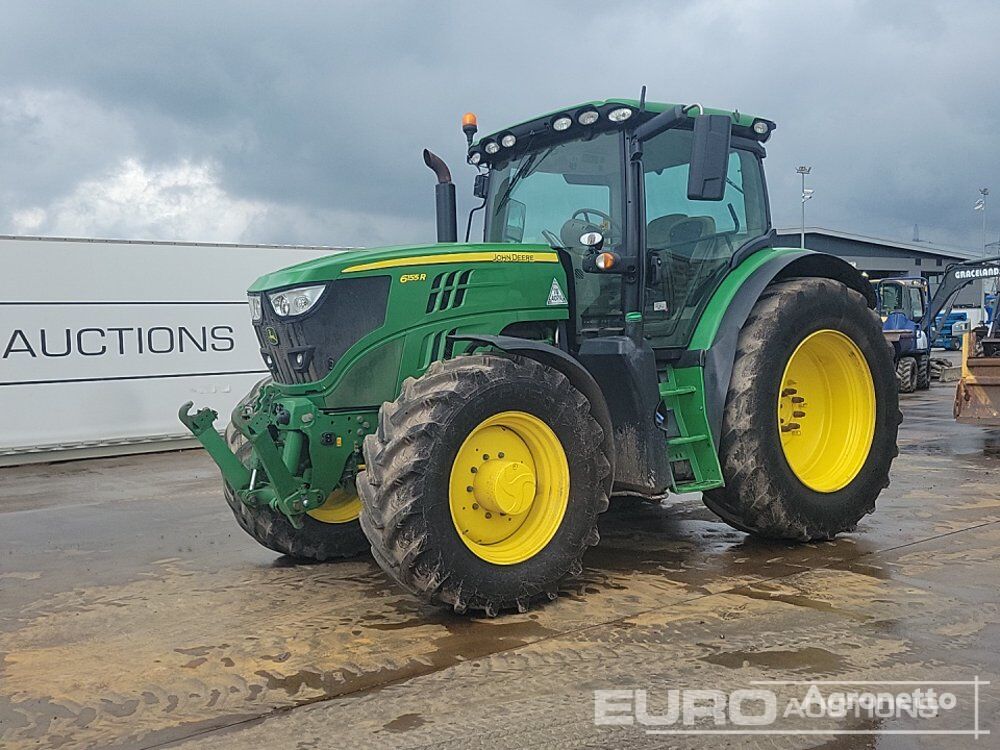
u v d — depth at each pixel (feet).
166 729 9.58
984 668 10.55
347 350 14.11
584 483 13.55
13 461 33.60
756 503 15.67
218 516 21.91
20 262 33.45
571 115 15.62
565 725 9.36
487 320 14.73
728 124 13.94
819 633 11.79
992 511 19.17
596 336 15.52
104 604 14.34
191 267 36.94
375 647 11.82
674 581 14.39
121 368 35.55
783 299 16.10
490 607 12.71
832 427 17.61
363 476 12.59
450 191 18.26
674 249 16.07
